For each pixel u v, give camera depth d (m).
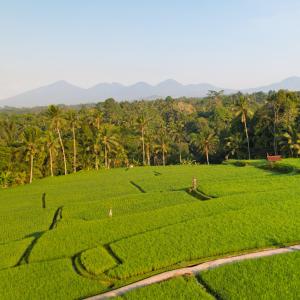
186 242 32.38
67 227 40.00
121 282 27.02
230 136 108.88
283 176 58.91
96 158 111.25
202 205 43.38
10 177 96.44
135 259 29.91
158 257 29.97
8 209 56.53
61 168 112.88
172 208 43.34
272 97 103.88
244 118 100.06
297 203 41.28
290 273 25.95
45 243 35.84
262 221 36.12
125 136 138.50
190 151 142.38
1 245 37.19
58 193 65.12
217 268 27.19
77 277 28.25
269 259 28.12
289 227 34.41
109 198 55.12
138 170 87.06
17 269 30.14
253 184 53.50
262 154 103.31
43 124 156.00
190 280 26.00
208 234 33.75
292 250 30.05
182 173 75.25
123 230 37.84
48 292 26.11
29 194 67.38
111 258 31.00
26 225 45.53
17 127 153.38
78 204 51.97
